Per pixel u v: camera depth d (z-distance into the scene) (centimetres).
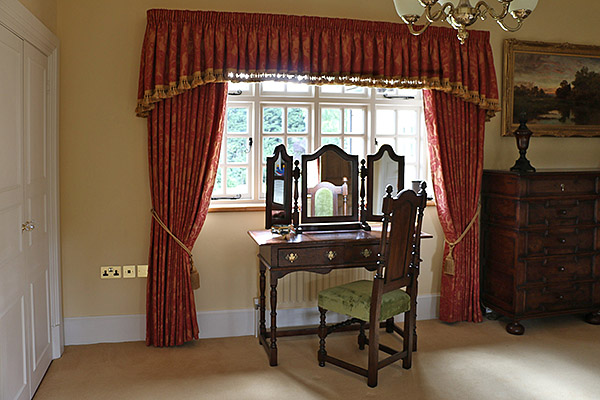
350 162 391
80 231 374
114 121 374
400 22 413
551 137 464
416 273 339
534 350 372
